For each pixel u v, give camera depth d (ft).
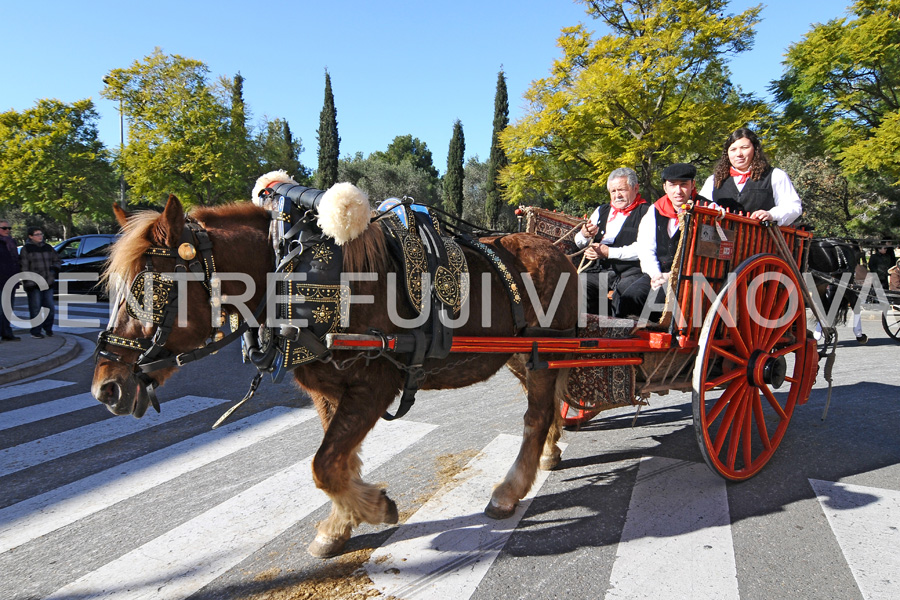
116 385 7.06
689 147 50.85
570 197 62.39
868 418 15.37
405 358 8.70
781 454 12.87
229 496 11.07
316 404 9.53
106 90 69.87
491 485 11.35
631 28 53.78
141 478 12.00
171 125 71.05
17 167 84.74
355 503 8.65
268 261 8.13
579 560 8.60
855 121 54.44
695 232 10.52
